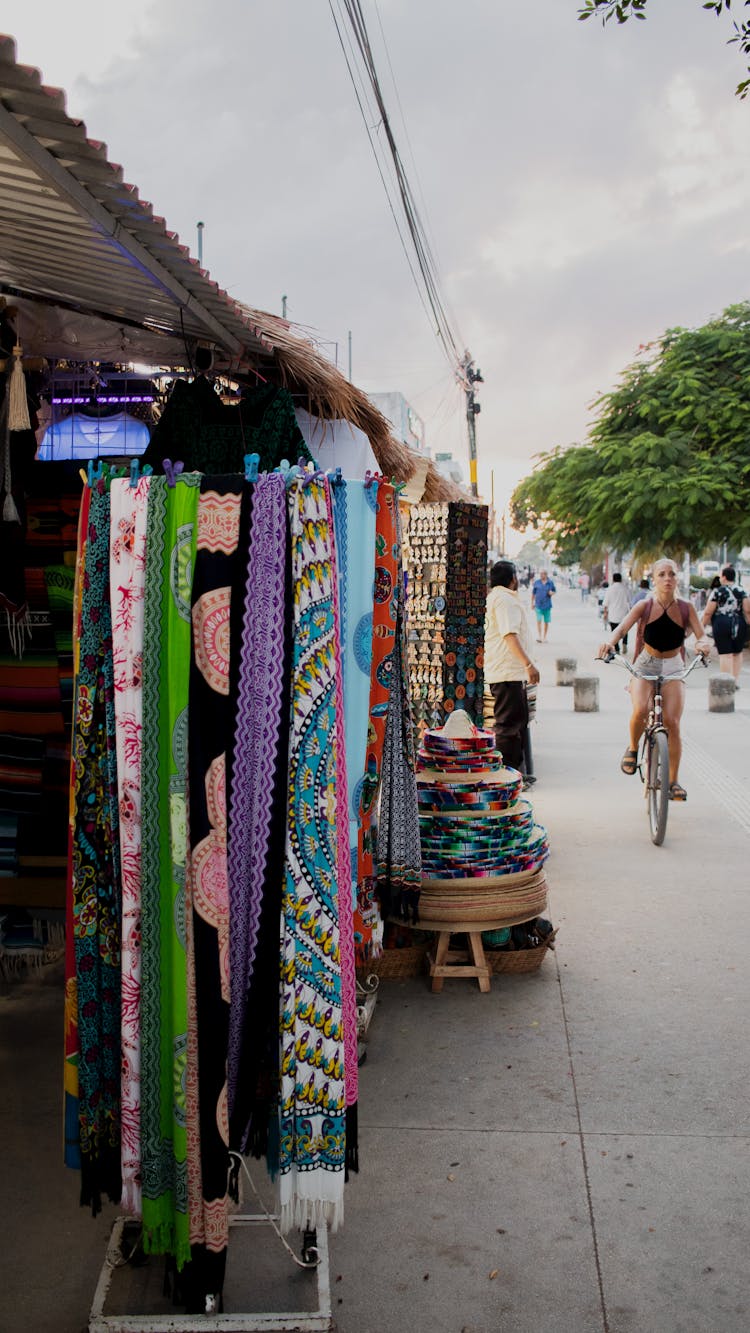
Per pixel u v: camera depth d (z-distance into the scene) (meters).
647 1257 2.96
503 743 8.05
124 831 2.63
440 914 4.72
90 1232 3.13
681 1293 2.82
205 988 2.55
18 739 4.71
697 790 9.05
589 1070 4.06
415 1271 2.92
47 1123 3.71
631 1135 3.59
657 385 21.14
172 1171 2.67
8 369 3.96
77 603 2.75
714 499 18.81
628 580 22.58
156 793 2.63
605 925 5.68
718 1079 3.97
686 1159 3.44
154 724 2.62
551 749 11.18
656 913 5.86
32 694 4.68
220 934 2.56
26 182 2.77
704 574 50.88
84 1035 2.71
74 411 4.98
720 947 5.33
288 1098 2.62
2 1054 4.20
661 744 7.11
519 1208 3.19
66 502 4.54
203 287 3.63
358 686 3.36
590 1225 3.11
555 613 43.69
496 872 4.76
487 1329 2.69
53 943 4.85
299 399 5.04
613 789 9.13
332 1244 3.03
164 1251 2.68
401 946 4.99
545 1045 4.28
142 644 2.62
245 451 4.42
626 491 19.47
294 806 2.60
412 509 6.32
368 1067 4.10
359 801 3.43
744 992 4.77
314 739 2.61
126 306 4.14
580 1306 2.77
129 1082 2.65
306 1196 2.65
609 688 16.62
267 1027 2.69
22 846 4.77
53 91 2.20
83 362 4.93
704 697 15.46
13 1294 2.84
